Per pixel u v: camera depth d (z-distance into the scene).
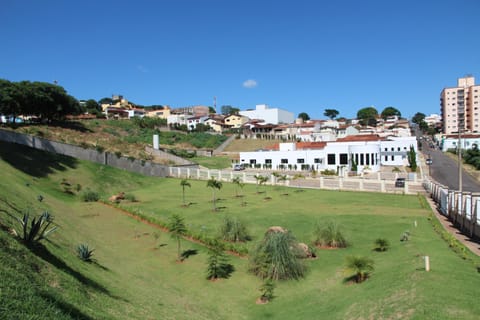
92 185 37.94
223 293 12.45
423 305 7.90
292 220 22.69
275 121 149.25
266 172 58.78
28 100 63.56
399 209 25.78
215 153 89.25
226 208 27.81
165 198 33.66
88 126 81.69
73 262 11.42
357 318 8.62
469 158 69.94
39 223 11.07
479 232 16.34
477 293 8.26
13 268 7.45
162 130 101.75
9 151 36.00
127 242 18.91
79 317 6.82
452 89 124.06
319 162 61.06
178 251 16.56
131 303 9.62
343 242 16.52
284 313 10.48
